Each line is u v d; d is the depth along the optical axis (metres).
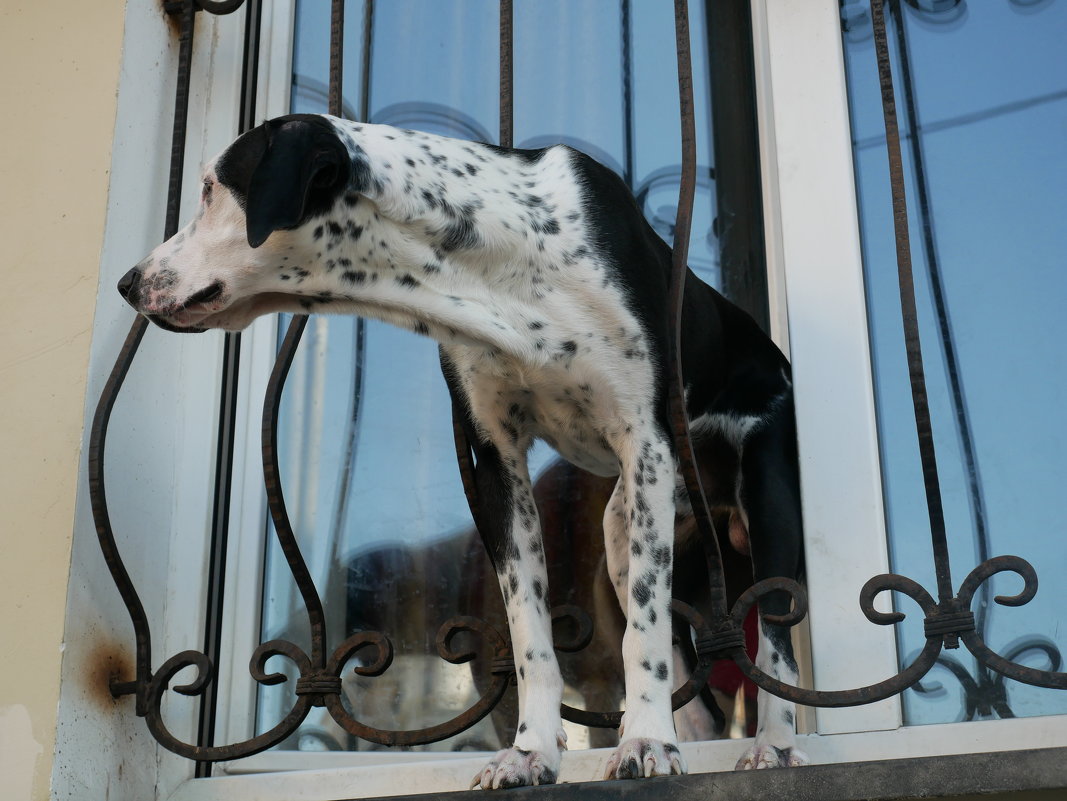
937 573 1.99
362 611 2.75
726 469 2.68
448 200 2.20
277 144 2.07
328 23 3.12
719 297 2.66
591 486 2.87
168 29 2.88
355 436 2.86
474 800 1.92
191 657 2.30
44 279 2.60
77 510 2.43
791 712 2.24
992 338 2.56
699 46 3.04
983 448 2.49
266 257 2.17
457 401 2.34
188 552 2.63
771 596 2.36
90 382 2.51
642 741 1.93
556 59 3.10
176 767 2.49
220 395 2.77
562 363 2.20
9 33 2.83
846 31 2.83
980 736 2.24
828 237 2.61
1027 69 2.74
